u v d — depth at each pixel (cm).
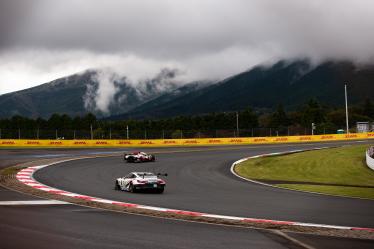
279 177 3359
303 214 1554
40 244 999
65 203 1736
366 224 1359
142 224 1284
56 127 14162
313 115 13100
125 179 2392
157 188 2280
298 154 4700
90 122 14362
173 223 1309
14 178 2816
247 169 3809
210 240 1073
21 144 6303
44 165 3775
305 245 1033
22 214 1434
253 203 1861
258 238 1104
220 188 2544
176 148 6097
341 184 2845
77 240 1048
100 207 1641
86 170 3512
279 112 14200
